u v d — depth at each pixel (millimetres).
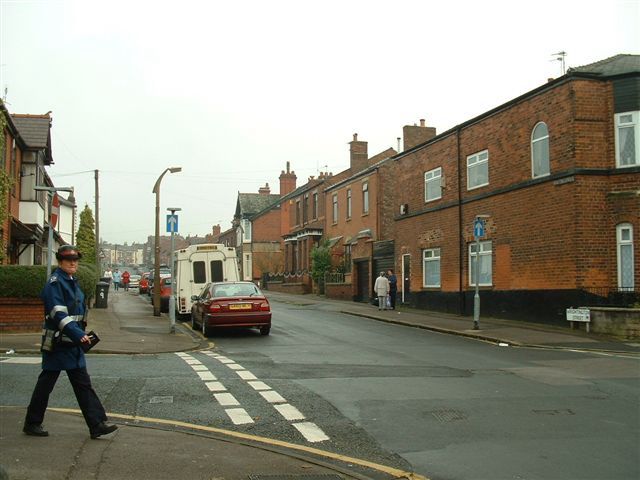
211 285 19406
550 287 20141
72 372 6758
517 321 21719
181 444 6750
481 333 18375
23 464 5824
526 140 21516
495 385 10438
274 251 64875
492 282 23344
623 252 18938
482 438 7328
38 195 26281
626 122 19109
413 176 29500
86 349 6867
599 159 19250
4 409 8109
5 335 16344
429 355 14273
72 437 6816
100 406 6891
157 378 10828
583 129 19250
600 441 7184
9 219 23031
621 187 19000
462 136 25422
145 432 7195
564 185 19516
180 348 15211
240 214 68812
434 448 6953
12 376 10664
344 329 20594
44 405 6809
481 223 19844
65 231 53312
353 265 36469
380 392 9805
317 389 10000
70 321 6637
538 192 20734
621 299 18547
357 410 8625
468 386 10336
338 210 42281
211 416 8250
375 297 33344
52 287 6680
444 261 26578
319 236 45938
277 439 7301
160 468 5918
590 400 9305
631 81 19031
